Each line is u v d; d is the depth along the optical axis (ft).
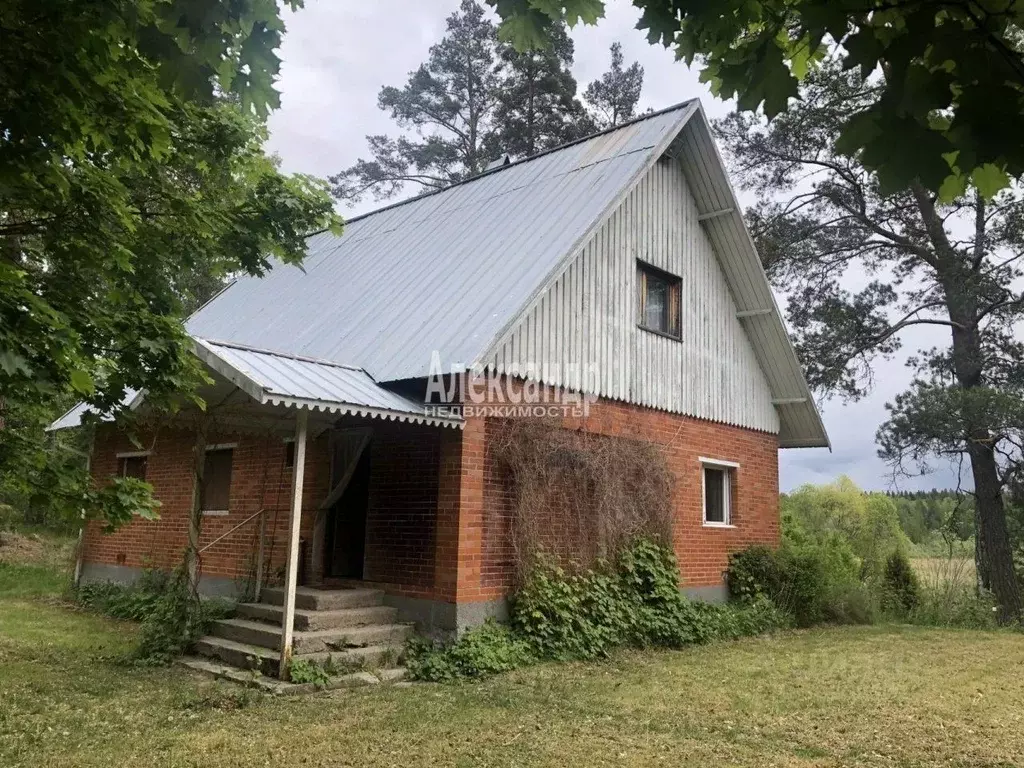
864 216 73.31
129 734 20.61
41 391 14.76
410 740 20.61
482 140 104.68
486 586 32.09
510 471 33.81
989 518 68.33
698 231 46.91
